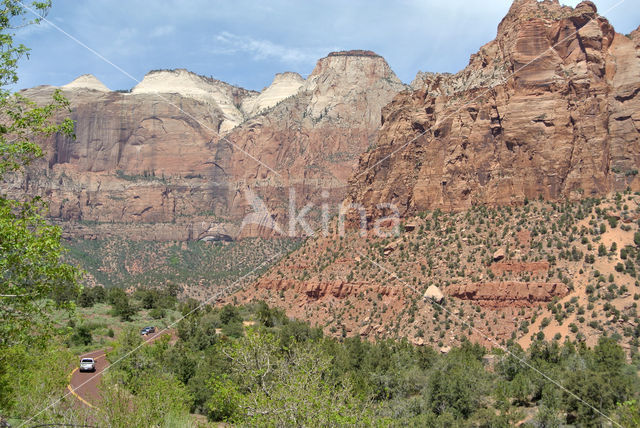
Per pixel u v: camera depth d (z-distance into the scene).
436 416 59.47
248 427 30.20
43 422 31.61
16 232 21.86
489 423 56.41
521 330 98.25
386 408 57.72
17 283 22.58
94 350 84.69
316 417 29.09
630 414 42.84
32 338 24.05
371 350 79.06
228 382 35.56
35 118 24.06
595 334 87.56
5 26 24.47
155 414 35.38
